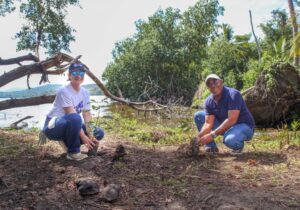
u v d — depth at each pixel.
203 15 35.28
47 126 4.06
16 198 3.10
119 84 31.02
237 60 25.77
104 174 3.70
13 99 3.23
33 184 3.40
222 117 4.82
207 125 4.89
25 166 3.89
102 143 5.39
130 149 5.03
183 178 3.68
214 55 26.53
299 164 4.25
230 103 4.61
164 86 29.66
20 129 7.12
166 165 4.14
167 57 29.91
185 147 4.53
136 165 4.05
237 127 4.75
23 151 4.53
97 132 4.34
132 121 8.33
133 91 30.50
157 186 3.45
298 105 11.19
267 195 3.21
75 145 4.06
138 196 3.22
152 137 6.45
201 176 3.77
